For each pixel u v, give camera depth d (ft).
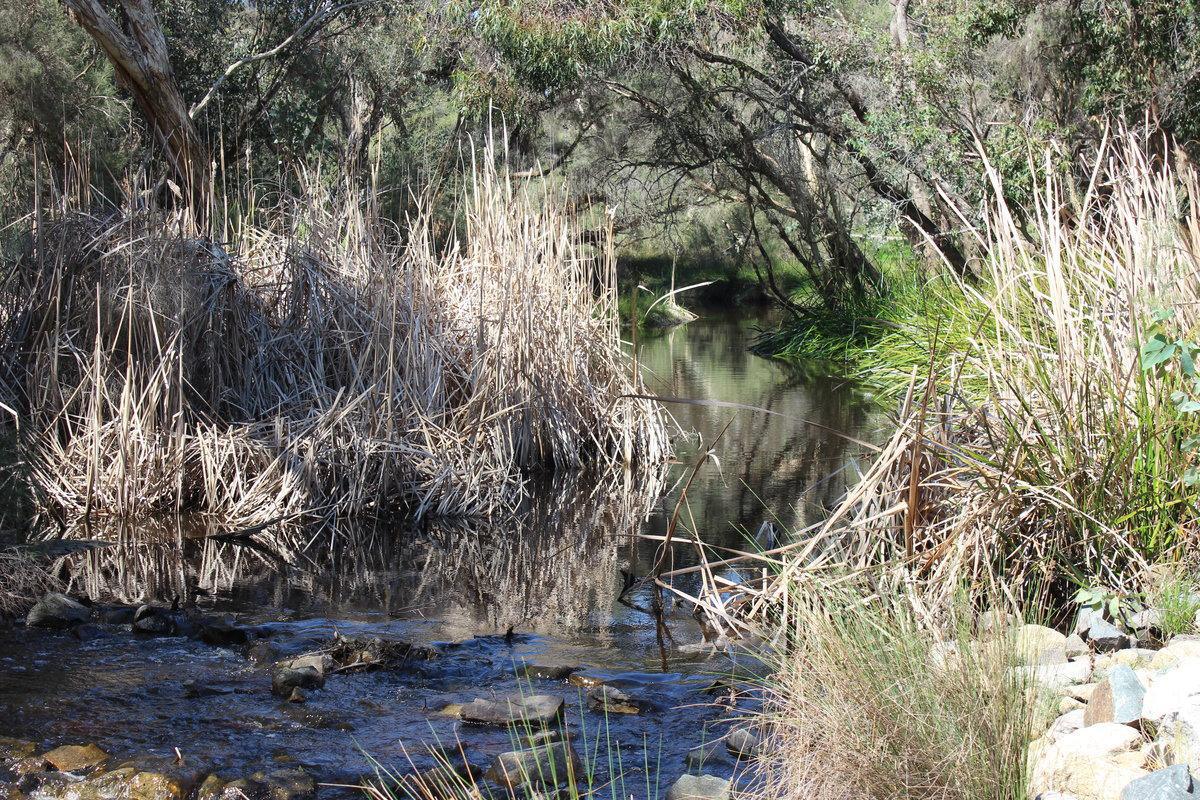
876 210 52.47
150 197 25.00
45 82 42.78
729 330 73.46
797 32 56.34
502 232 27.20
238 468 22.31
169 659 13.56
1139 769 8.57
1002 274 17.29
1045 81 42.63
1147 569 13.33
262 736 11.24
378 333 24.22
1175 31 40.11
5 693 12.25
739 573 17.67
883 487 15.69
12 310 23.71
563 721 11.73
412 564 18.99
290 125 57.00
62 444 22.72
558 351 28.07
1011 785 8.45
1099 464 14.43
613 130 63.26
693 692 12.52
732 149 61.41
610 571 18.51
